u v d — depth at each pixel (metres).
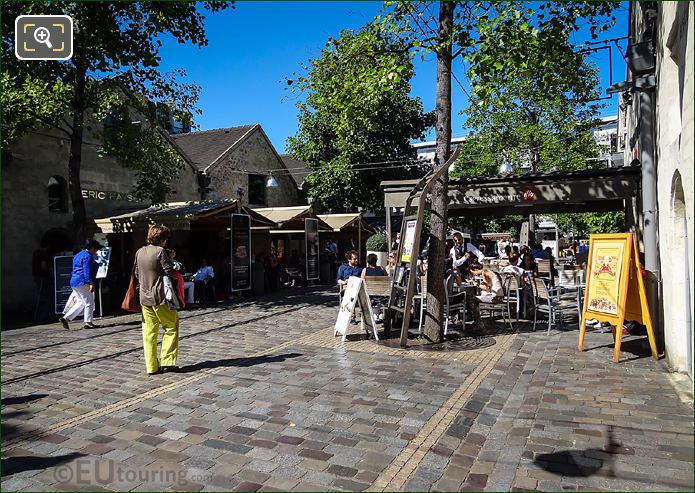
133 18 13.22
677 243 6.19
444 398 5.68
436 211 8.62
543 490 3.60
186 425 4.96
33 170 15.70
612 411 5.00
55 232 16.75
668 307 6.51
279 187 28.20
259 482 3.82
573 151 24.41
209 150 25.95
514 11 7.71
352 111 9.69
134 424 5.01
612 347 7.72
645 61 7.41
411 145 29.23
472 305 9.52
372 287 10.03
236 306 14.25
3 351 8.66
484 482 3.78
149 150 15.01
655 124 7.75
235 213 16.28
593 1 8.66
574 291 11.13
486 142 25.69
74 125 13.37
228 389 6.09
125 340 9.51
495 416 5.14
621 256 7.01
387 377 6.51
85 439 4.66
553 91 10.66
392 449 4.38
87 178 17.25
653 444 4.23
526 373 6.55
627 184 9.87
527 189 10.50
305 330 10.13
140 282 6.80
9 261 14.97
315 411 5.30
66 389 6.26
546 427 4.68
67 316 10.84
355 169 27.19
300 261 21.16
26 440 4.65
